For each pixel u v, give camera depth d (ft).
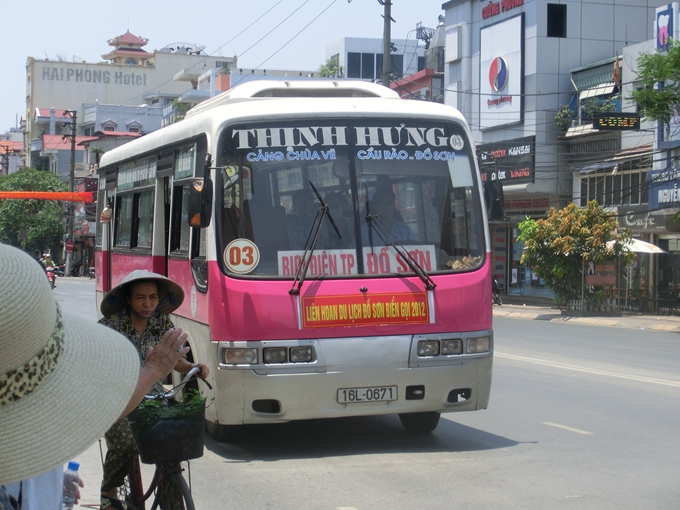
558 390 37.19
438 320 24.73
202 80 211.41
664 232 87.51
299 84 29.84
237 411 23.58
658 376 42.04
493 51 110.11
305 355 23.65
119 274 38.81
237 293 23.71
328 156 25.31
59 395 6.98
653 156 89.35
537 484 21.58
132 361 7.72
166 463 16.07
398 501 20.07
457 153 26.48
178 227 29.17
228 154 24.71
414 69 206.39
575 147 102.06
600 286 89.10
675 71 67.72
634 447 25.90
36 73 307.17
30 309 6.49
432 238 25.52
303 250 24.40
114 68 313.32
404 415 28.19
